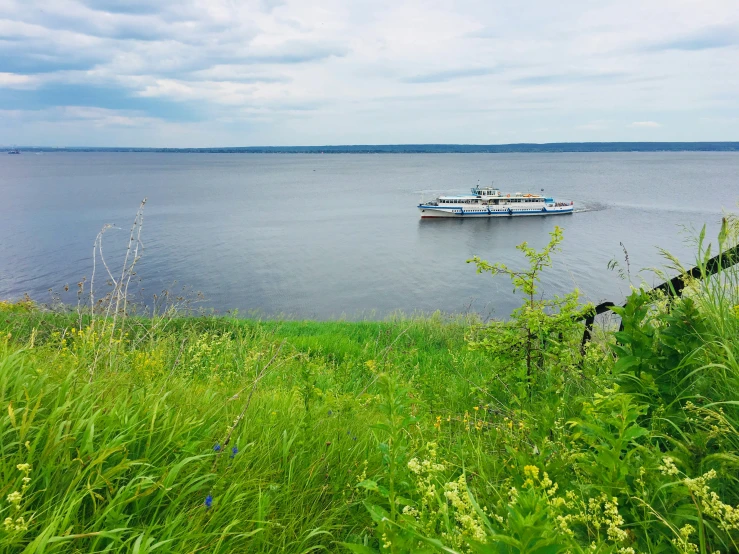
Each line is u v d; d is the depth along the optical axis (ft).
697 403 10.06
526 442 11.37
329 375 25.29
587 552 6.14
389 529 6.37
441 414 17.16
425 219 394.93
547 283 171.73
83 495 7.11
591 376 15.72
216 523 8.04
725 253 13.62
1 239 261.03
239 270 205.98
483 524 6.56
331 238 299.79
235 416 12.08
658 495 7.46
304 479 10.28
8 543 6.16
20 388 9.70
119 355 15.72
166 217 381.19
